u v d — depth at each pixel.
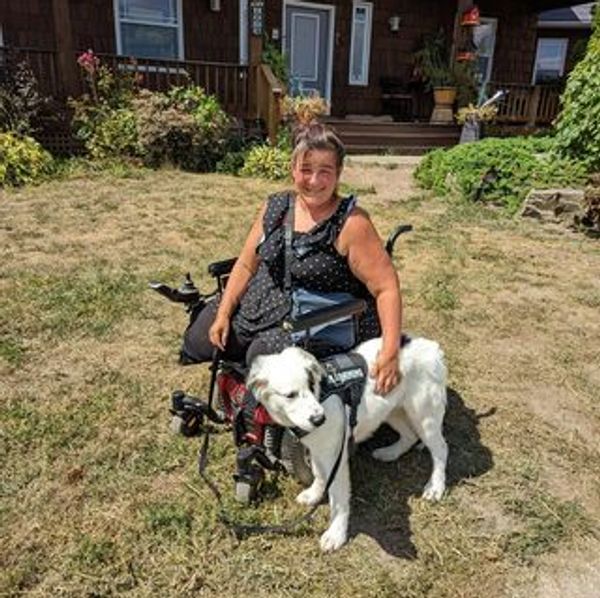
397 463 2.66
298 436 2.13
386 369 2.23
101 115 8.86
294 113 9.89
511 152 7.73
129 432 2.78
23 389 3.07
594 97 7.36
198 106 9.10
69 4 10.18
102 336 3.67
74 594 1.98
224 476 2.54
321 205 2.25
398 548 2.21
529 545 2.24
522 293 4.73
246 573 2.08
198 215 6.38
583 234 6.49
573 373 3.53
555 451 2.81
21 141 7.87
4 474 2.47
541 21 20.28
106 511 2.31
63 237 5.48
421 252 5.59
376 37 13.48
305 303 2.35
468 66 13.18
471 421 3.01
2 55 8.76
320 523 2.30
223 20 11.46
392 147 11.94
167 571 2.08
